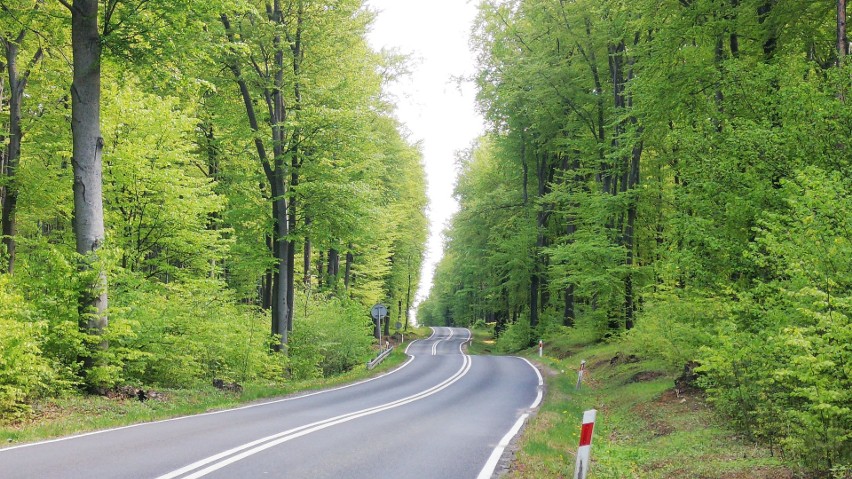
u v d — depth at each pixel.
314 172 21.41
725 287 11.12
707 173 12.26
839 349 6.46
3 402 10.04
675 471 8.30
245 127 21.14
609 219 28.83
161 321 15.05
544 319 41.31
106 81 16.64
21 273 12.97
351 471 7.00
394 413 12.70
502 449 8.95
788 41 15.23
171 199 16.30
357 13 22.19
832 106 10.50
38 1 15.45
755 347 9.00
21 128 17.55
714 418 11.05
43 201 17.75
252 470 6.76
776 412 8.41
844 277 7.38
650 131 17.11
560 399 16.06
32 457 7.17
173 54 13.24
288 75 20.94
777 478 7.10
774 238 8.88
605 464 9.00
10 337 10.25
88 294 12.62
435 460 7.92
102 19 13.39
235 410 12.58
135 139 15.91
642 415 13.34
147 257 18.80
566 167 40.16
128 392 12.88
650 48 16.70
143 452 7.56
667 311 14.44
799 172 8.72
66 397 11.69
